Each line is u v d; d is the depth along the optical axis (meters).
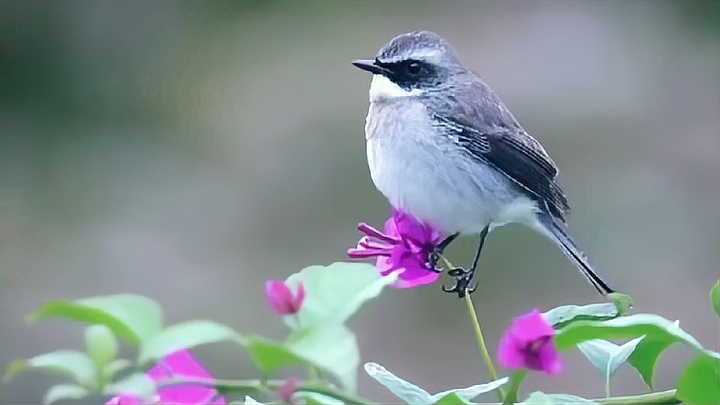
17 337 13.15
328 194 15.68
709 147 15.63
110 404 4.12
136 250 15.27
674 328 3.84
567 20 19.00
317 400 3.92
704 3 18.91
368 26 19.89
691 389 3.89
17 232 15.77
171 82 18.34
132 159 17.45
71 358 4.19
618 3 19.34
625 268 13.66
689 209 14.44
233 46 18.97
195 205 16.14
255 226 15.55
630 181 14.84
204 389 4.44
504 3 19.50
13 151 17.94
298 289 4.29
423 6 19.77
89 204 16.55
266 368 4.16
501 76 17.41
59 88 18.84
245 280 14.54
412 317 13.15
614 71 17.52
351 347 4.02
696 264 13.74
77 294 14.54
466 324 13.05
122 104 18.41
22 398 11.62
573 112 16.36
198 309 14.01
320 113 17.02
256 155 16.69
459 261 12.53
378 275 4.37
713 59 17.80
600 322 3.75
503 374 6.21
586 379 11.38
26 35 19.02
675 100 16.81
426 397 3.87
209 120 17.70
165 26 18.91
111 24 19.06
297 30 19.53
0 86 19.00
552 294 13.16
